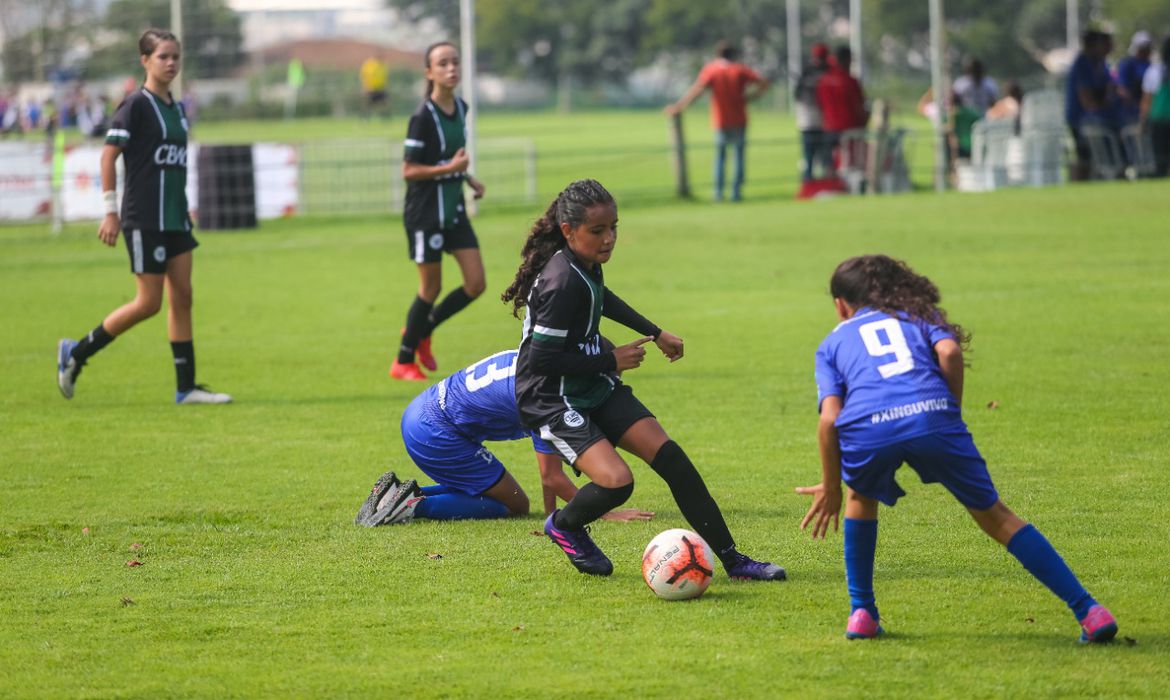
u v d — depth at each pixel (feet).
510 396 70.23
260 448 90.07
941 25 291.79
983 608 56.44
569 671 50.21
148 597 59.72
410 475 82.99
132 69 453.99
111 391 111.24
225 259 197.77
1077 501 72.59
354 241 214.48
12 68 444.14
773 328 133.18
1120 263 167.32
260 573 63.10
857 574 52.85
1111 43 271.69
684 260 183.21
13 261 199.62
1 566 64.80
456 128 113.91
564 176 318.45
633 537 68.69
